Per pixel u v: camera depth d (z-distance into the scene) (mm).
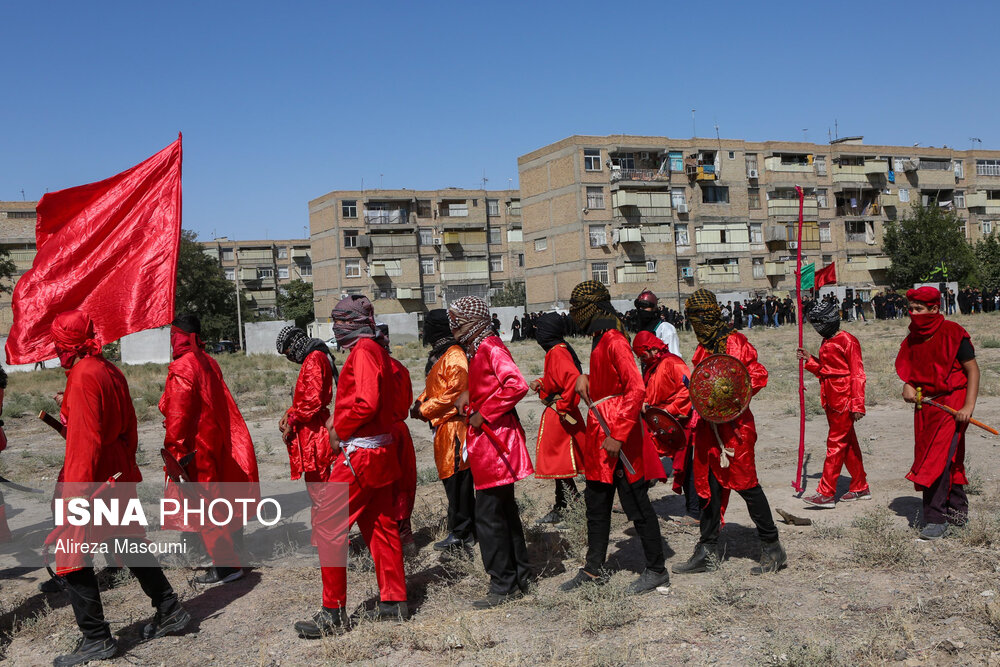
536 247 61781
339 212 74625
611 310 4750
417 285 76062
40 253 5684
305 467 5902
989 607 3869
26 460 10898
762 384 5293
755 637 3945
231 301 67938
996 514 5496
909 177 71000
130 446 4512
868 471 7629
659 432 4965
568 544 5844
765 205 63969
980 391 12133
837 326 6387
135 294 5695
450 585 5188
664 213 59188
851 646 3725
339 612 4410
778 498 6812
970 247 65000
